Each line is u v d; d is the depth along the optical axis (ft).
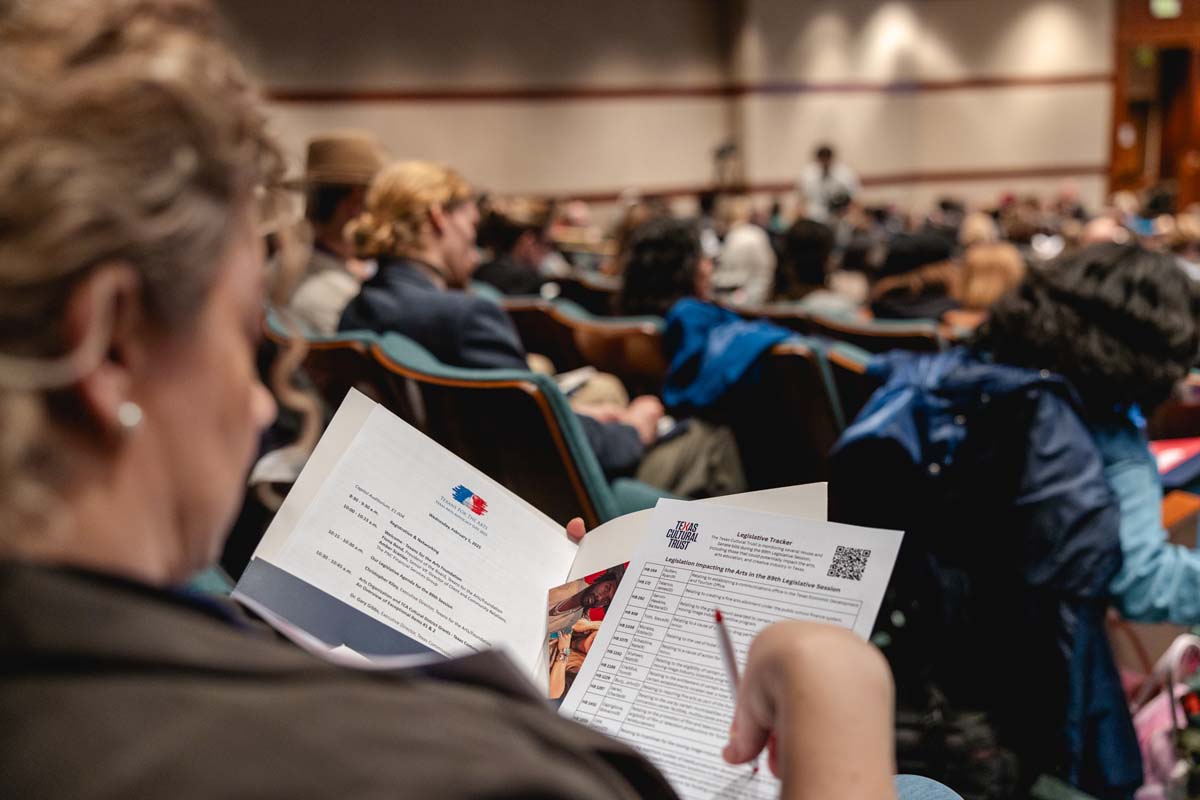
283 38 31.71
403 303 6.68
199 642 1.17
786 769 1.63
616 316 9.29
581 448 4.91
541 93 36.47
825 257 12.33
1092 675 4.56
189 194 1.19
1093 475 4.50
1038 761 4.70
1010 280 11.70
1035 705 4.66
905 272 11.26
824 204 36.76
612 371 8.64
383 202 7.28
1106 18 45.39
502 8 35.35
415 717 1.18
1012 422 4.61
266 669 1.17
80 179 1.09
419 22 33.91
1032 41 45.21
